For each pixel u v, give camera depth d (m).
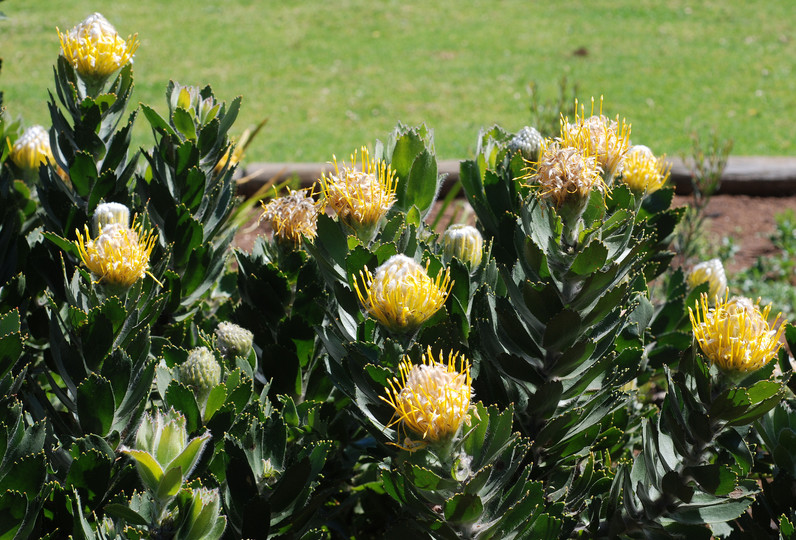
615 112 9.04
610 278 1.72
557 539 1.89
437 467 1.64
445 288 2.00
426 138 2.39
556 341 1.82
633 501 2.03
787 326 2.18
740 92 9.71
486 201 2.45
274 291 2.32
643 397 3.10
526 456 2.04
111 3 12.87
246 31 11.84
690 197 6.93
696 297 2.77
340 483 2.41
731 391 1.69
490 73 10.30
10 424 1.78
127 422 1.92
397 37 11.70
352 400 1.86
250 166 6.54
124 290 1.96
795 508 2.03
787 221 6.29
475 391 2.02
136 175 2.47
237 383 1.96
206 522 1.70
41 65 9.99
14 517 1.64
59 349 1.92
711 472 1.77
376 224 1.96
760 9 12.85
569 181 1.72
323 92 9.66
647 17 12.55
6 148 2.98
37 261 2.25
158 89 9.48
